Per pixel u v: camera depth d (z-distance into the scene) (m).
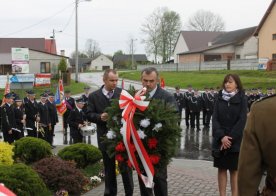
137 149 4.89
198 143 14.16
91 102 6.34
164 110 4.96
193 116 19.08
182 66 63.41
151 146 4.87
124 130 4.90
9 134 13.48
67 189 7.00
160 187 5.43
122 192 7.17
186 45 77.44
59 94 16.81
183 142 14.38
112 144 5.14
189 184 7.73
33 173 5.95
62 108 16.80
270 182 2.88
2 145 7.41
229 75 6.11
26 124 14.32
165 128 4.88
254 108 2.85
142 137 4.84
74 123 13.11
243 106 5.98
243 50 60.84
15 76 34.25
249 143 2.82
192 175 8.49
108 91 6.31
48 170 7.05
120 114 5.12
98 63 114.25
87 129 13.05
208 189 7.38
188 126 19.69
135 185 7.66
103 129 6.23
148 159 4.90
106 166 6.33
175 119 4.96
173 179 8.12
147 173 4.91
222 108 6.06
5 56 59.22
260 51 51.03
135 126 4.90
